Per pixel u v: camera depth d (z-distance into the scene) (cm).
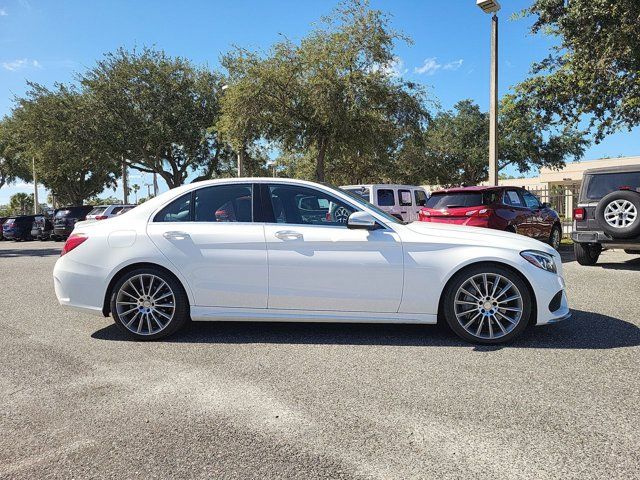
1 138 3694
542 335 487
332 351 449
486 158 3497
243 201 503
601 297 666
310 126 1950
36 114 2748
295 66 1889
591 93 1274
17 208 7188
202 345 472
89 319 589
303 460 266
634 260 1075
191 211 504
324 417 316
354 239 473
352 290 474
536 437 286
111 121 2695
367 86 1872
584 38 1181
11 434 299
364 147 2047
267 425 306
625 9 1075
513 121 1434
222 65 2069
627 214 862
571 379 371
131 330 491
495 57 1348
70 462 267
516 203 1062
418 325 536
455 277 469
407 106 2048
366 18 1866
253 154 2984
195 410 328
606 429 294
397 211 1391
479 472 251
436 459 264
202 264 484
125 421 313
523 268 456
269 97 1928
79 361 430
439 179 3709
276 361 424
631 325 518
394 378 381
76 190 4409
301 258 477
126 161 3095
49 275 1013
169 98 2786
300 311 482
